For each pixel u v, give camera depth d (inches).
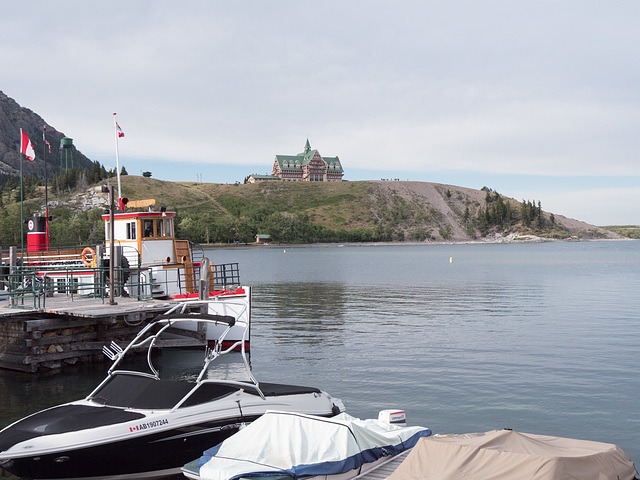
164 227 996.6
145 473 398.0
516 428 543.5
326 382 712.4
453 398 640.4
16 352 763.4
